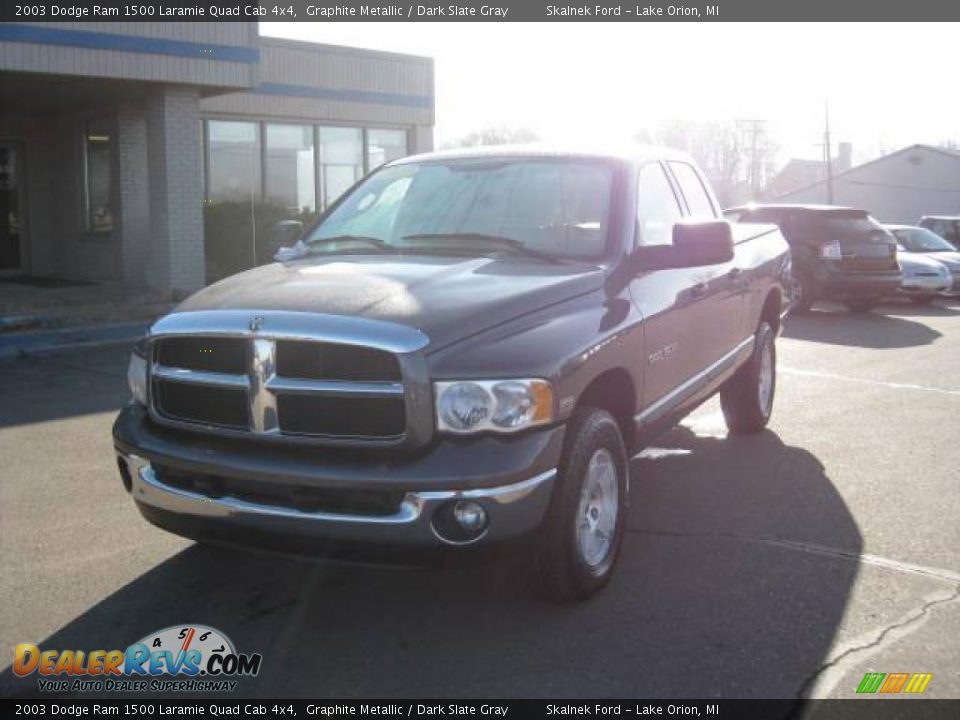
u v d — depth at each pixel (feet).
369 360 12.56
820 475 21.24
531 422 12.63
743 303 21.99
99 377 33.19
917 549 16.72
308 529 12.46
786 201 229.66
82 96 49.83
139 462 13.93
